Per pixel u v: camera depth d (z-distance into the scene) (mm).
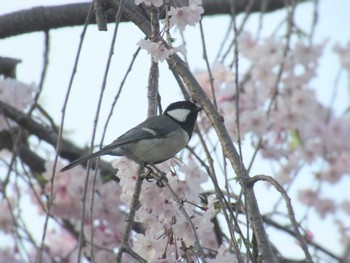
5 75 12977
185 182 7875
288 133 12570
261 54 12398
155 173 7797
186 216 7031
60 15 11219
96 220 12008
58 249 12758
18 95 12477
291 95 12570
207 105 7742
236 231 7449
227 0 12523
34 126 11742
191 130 9969
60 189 11859
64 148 12031
